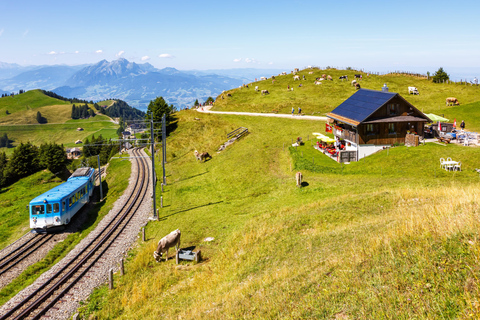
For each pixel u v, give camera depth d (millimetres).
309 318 9859
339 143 45312
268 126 66875
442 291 8477
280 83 107250
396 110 42844
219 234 26406
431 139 43812
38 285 22266
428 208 17312
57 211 33562
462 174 30734
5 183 81188
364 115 42281
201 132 71750
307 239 19469
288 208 27828
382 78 101250
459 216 12766
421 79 97688
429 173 32531
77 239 31891
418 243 11578
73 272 23688
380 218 19781
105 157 103750
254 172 43281
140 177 53906
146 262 23609
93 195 51000
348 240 16500
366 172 36344
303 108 79438
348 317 9227
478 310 7098
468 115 56844
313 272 13359
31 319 18422
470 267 8617
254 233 23219
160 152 66500
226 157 53094
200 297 16484
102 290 21141
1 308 19750
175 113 96562
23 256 28453
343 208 24203
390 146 42938
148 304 17875
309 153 46875
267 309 11555
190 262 22625
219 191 39469
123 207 39438
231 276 18016
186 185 44188
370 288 9992
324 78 103812
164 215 34719
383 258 11672
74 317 16844
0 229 39000
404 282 9648
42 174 86000
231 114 81812
